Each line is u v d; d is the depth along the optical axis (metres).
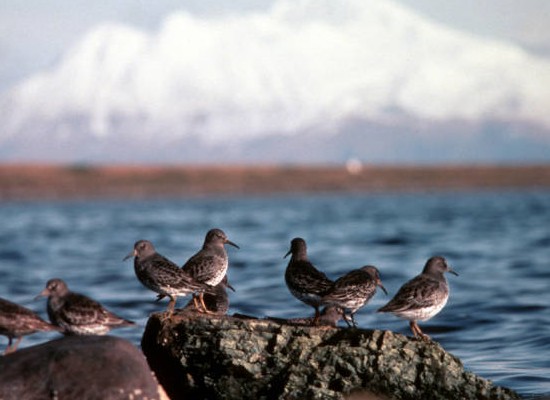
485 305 26.09
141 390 12.16
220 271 15.82
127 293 29.19
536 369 17.59
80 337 12.75
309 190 153.62
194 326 13.98
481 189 158.88
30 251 46.00
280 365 13.52
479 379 13.52
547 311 25.08
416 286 14.05
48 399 11.92
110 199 127.25
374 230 59.09
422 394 13.30
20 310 12.95
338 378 13.30
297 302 25.78
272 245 47.12
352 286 14.24
